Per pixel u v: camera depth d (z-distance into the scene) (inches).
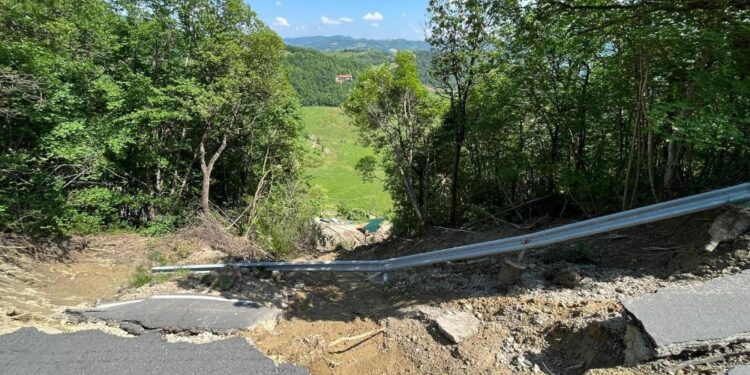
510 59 378.0
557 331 166.4
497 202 523.8
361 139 640.4
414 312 217.3
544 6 286.0
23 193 408.5
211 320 212.5
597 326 153.5
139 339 190.9
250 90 620.1
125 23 580.4
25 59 382.0
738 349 121.3
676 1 228.2
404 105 563.2
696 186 270.1
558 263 236.1
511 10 318.0
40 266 312.7
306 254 521.3
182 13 598.5
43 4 440.8
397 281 294.7
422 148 587.8
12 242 327.6
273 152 768.3
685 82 231.5
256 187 754.2
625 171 325.1
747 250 170.6
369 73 579.2
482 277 253.6
